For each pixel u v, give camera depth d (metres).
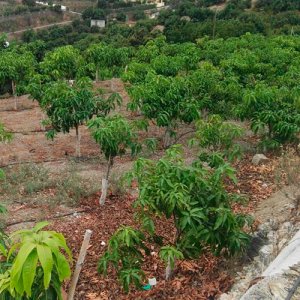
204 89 9.59
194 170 4.30
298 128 7.96
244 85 11.88
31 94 10.38
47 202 6.96
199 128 7.01
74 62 13.16
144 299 4.70
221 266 5.15
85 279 5.11
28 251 2.15
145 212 4.48
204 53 16.45
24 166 8.39
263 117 8.17
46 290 2.42
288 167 7.40
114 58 16.27
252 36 20.53
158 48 17.89
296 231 5.37
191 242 4.28
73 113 7.98
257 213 6.24
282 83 10.93
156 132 10.89
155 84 8.48
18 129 11.52
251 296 3.88
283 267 4.34
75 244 5.85
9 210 6.73
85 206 6.92
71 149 9.80
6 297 2.39
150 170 4.51
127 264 4.44
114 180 7.66
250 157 8.79
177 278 5.03
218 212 4.16
